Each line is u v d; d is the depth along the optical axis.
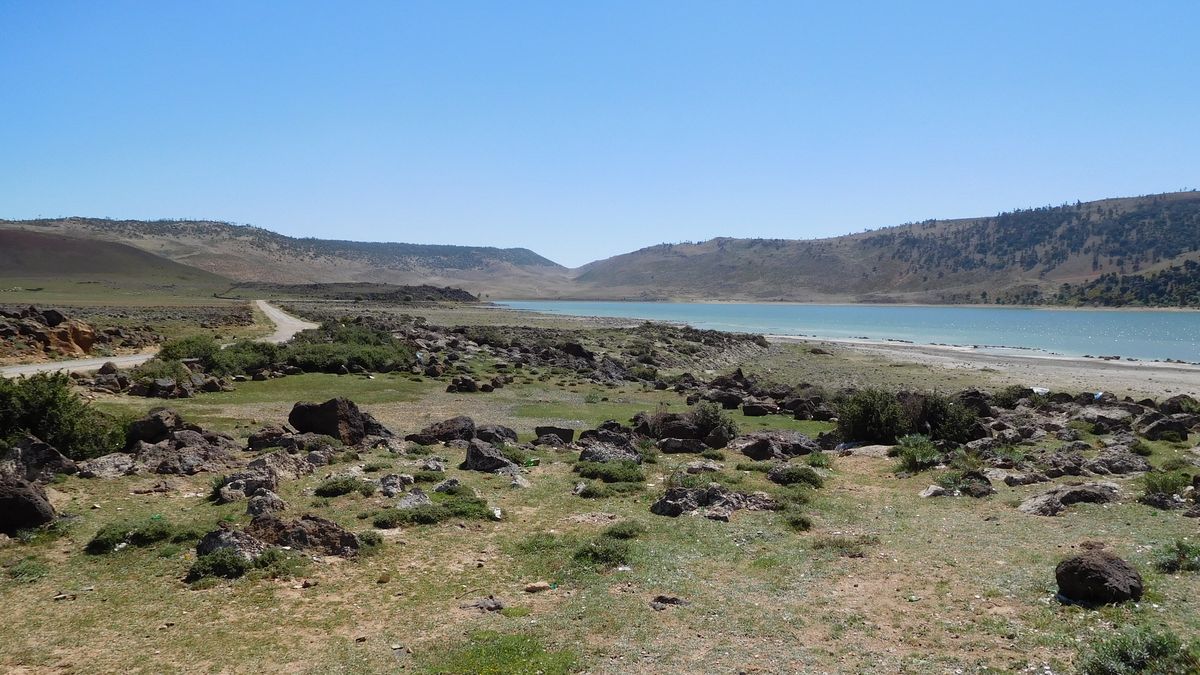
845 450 30.75
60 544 16.64
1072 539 16.95
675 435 34.22
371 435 31.22
